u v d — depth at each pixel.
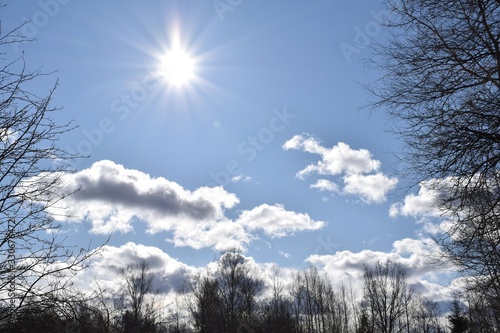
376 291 51.91
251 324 38.53
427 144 6.70
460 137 6.39
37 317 5.64
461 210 6.83
